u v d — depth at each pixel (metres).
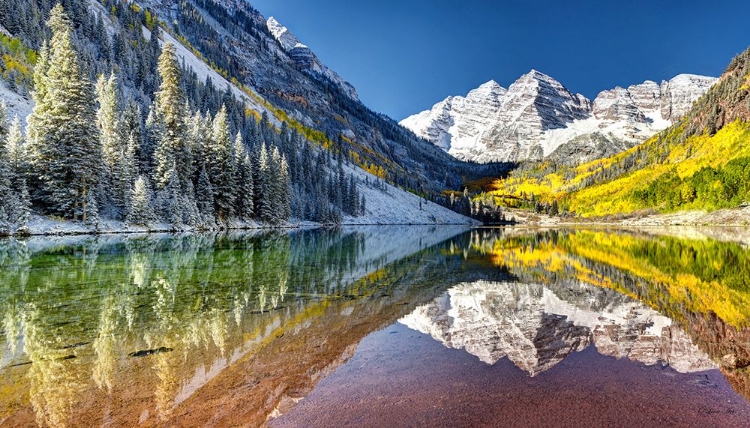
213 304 12.89
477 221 167.25
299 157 126.94
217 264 22.39
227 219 64.19
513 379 6.99
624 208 137.38
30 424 5.28
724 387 6.64
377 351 8.63
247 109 160.00
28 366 7.40
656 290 16.80
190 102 104.81
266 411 5.72
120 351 8.31
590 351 8.74
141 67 104.56
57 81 41.88
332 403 5.99
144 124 71.69
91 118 43.19
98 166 43.56
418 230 92.81
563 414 5.58
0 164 35.06
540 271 22.81
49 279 16.59
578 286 17.95
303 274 19.88
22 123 54.88
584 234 65.88
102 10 133.25
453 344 9.23
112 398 6.12
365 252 33.31
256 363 7.79
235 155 69.62
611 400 6.07
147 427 5.24
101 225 42.38
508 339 9.67
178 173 56.22
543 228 110.62
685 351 8.72
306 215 98.88
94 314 11.32
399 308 13.20
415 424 5.27
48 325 10.16
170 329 9.99
